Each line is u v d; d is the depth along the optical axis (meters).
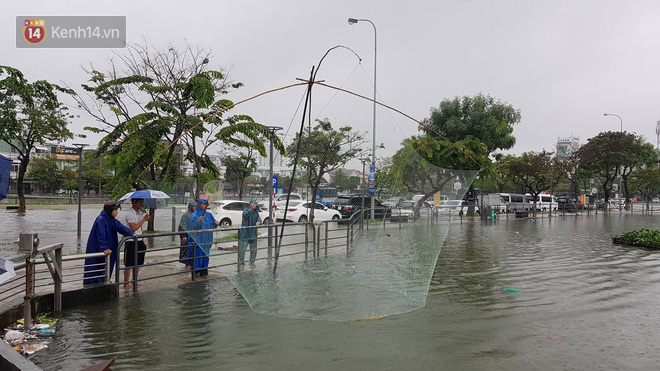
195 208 9.02
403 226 6.60
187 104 16.38
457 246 14.71
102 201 47.94
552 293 7.79
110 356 4.66
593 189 64.44
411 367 4.43
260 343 5.05
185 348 4.89
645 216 38.66
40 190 65.31
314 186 7.19
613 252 13.30
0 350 3.65
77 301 6.51
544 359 4.70
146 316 6.08
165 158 16.14
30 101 16.50
